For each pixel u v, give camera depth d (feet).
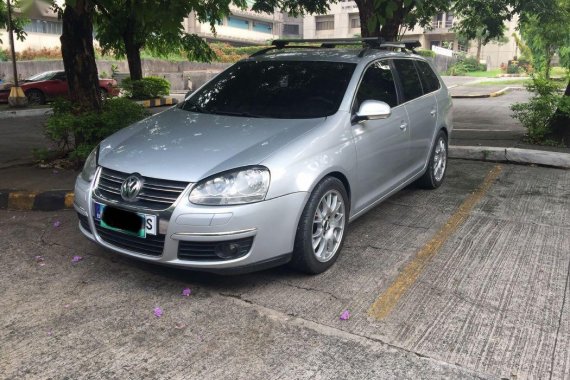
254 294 11.72
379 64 16.15
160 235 11.03
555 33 43.55
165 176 11.12
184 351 9.64
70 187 18.71
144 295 11.75
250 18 182.91
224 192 10.82
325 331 10.23
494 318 10.67
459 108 49.85
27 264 13.46
